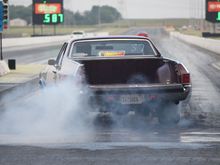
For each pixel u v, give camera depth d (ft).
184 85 97.35
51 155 72.38
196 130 93.81
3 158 70.59
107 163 67.41
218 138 85.15
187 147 77.51
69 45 109.40
